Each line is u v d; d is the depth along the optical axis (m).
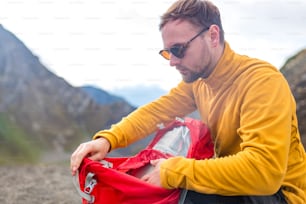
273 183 1.25
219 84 1.41
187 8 1.36
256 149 1.23
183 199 1.32
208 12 1.37
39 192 2.85
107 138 1.51
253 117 1.28
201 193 1.34
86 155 1.44
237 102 1.35
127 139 1.57
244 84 1.34
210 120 1.44
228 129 1.38
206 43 1.37
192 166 1.27
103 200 1.33
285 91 1.32
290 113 1.30
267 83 1.30
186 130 1.50
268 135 1.25
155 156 1.46
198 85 1.57
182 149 1.46
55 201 2.69
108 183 1.32
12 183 3.04
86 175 1.35
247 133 1.28
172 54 1.39
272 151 1.23
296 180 1.42
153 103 1.64
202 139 1.42
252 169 1.23
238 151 1.39
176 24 1.37
